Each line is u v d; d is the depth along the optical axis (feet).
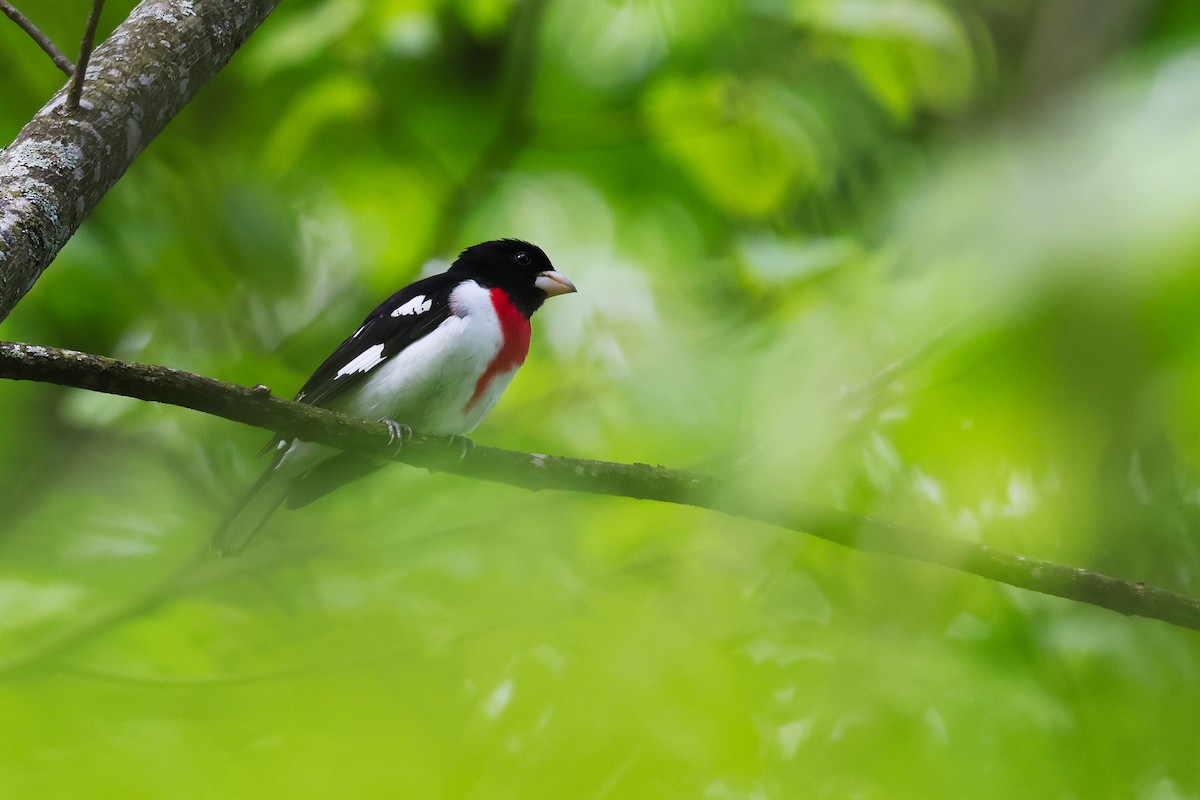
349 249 34.30
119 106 14.76
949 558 19.22
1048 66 15.56
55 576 29.17
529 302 28.99
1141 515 18.28
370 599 28.48
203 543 29.68
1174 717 24.06
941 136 29.22
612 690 25.17
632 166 33.12
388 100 32.63
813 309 20.81
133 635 27.94
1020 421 13.47
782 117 30.32
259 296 33.19
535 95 32.45
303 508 31.24
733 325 27.35
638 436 27.61
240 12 16.10
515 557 28.78
